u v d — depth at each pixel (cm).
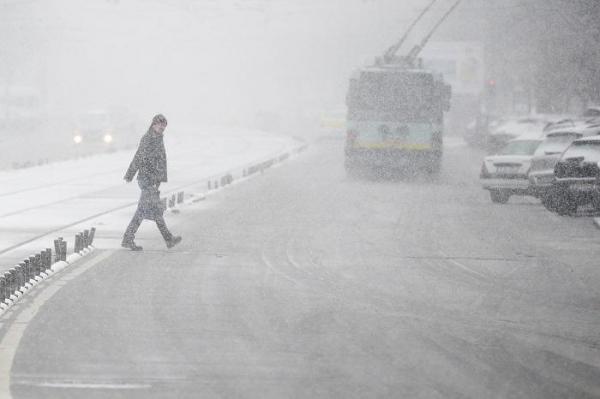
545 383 2014
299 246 4175
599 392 1955
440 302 2928
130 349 2284
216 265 3619
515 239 4538
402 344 2358
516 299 2997
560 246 4300
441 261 3797
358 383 1997
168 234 4047
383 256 3909
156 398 1881
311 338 2419
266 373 2078
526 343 2391
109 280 3266
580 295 3081
